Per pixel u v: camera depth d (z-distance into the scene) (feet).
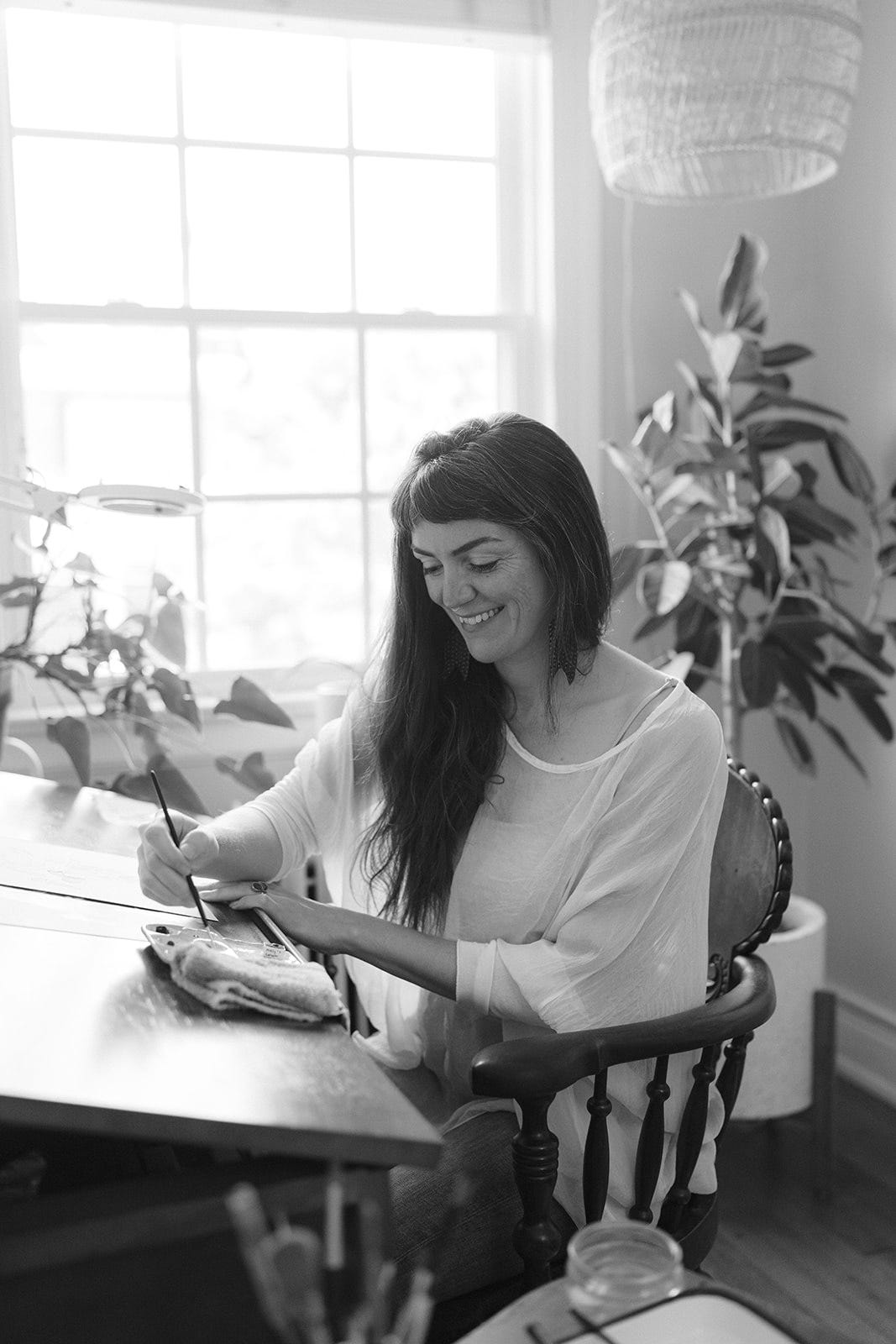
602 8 7.54
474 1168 4.47
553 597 4.85
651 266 9.42
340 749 5.59
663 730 4.86
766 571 8.32
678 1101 4.80
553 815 4.97
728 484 8.69
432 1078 5.47
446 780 5.15
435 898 5.17
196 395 9.05
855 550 9.43
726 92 7.14
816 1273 7.15
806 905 8.48
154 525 8.98
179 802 7.51
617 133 7.51
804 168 8.08
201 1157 3.99
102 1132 2.95
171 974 3.84
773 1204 7.86
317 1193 2.98
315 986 3.72
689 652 8.81
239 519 9.23
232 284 9.08
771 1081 7.86
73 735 7.32
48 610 8.58
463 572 4.77
